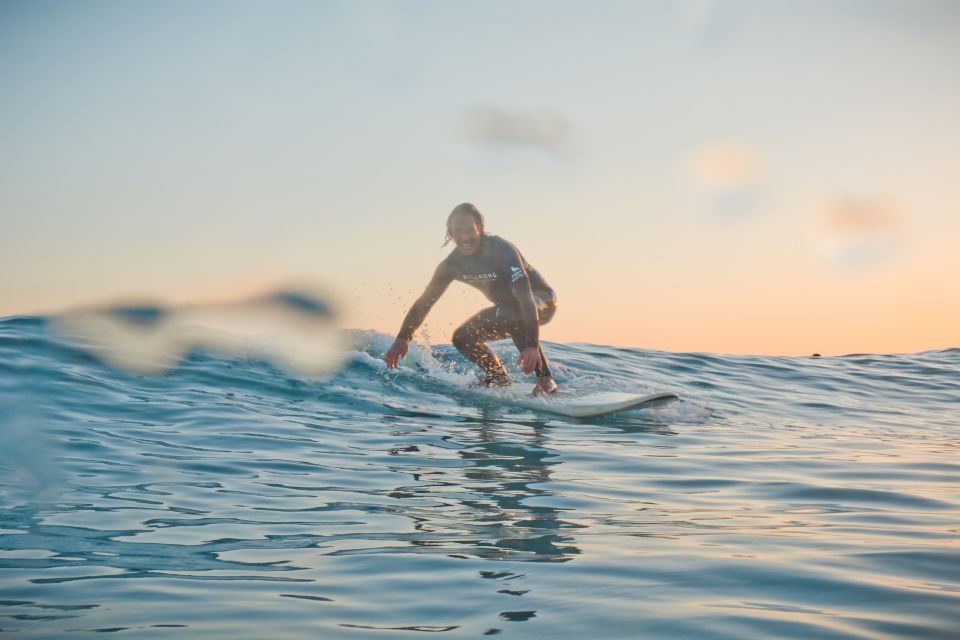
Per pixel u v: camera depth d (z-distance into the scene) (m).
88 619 1.95
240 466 3.82
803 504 3.29
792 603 2.05
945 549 2.56
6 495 3.20
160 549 2.55
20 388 5.00
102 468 3.67
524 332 6.27
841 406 6.93
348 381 6.24
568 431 5.14
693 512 3.12
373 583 2.23
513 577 2.28
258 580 2.26
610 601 2.07
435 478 3.70
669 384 7.48
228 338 6.79
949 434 5.60
